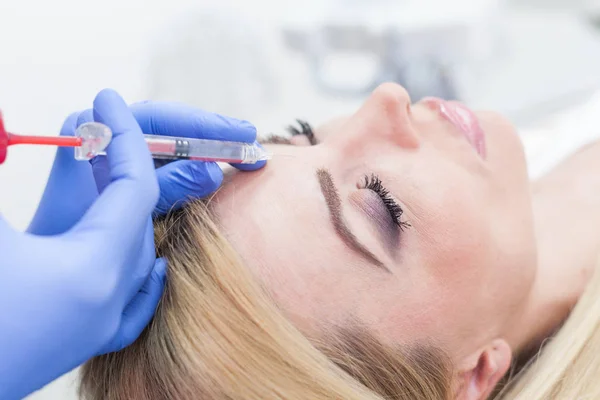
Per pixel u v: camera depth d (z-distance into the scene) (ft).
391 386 2.93
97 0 5.77
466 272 3.05
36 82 5.55
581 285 3.96
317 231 2.87
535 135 5.65
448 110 3.47
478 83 5.98
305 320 2.82
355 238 2.86
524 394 3.51
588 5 6.20
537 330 3.84
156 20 5.87
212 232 2.86
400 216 2.97
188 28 5.87
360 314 2.87
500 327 3.36
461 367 3.23
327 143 3.22
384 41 5.98
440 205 3.01
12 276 2.16
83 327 2.27
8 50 5.58
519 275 3.32
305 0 6.14
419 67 5.90
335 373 2.78
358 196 2.96
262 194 2.95
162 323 2.82
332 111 5.92
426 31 5.94
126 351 2.93
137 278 2.66
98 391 3.08
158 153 2.73
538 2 6.24
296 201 2.91
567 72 5.92
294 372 2.72
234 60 5.90
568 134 5.50
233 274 2.77
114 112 2.54
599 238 4.18
